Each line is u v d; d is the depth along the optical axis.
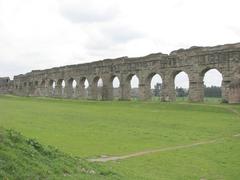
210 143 42.53
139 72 104.12
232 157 35.38
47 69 143.88
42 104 90.12
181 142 43.00
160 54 98.94
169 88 96.19
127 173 25.34
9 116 58.97
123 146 39.12
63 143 38.47
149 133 48.34
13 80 173.12
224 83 84.12
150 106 83.69
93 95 119.81
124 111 74.94
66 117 62.31
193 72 90.50
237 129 52.97
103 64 115.75
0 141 19.42
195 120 61.91
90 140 41.56
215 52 86.00
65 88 132.12
